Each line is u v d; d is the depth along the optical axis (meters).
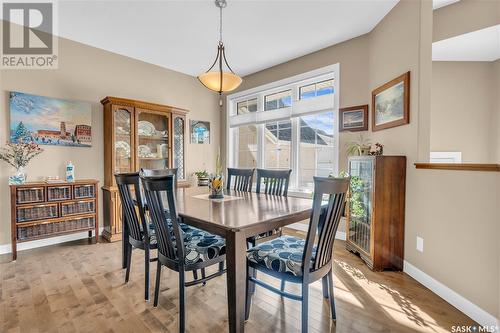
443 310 1.80
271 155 4.36
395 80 2.57
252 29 3.04
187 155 4.55
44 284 2.14
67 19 2.81
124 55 3.77
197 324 1.65
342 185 1.45
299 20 2.85
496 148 3.44
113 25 2.93
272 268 1.57
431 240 2.09
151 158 3.88
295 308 1.84
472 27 2.59
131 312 1.77
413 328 1.61
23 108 2.92
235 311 1.42
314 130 3.79
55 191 2.87
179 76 4.45
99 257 2.75
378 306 1.85
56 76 3.16
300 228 3.86
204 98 4.83
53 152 3.13
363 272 2.41
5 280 2.21
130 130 3.54
